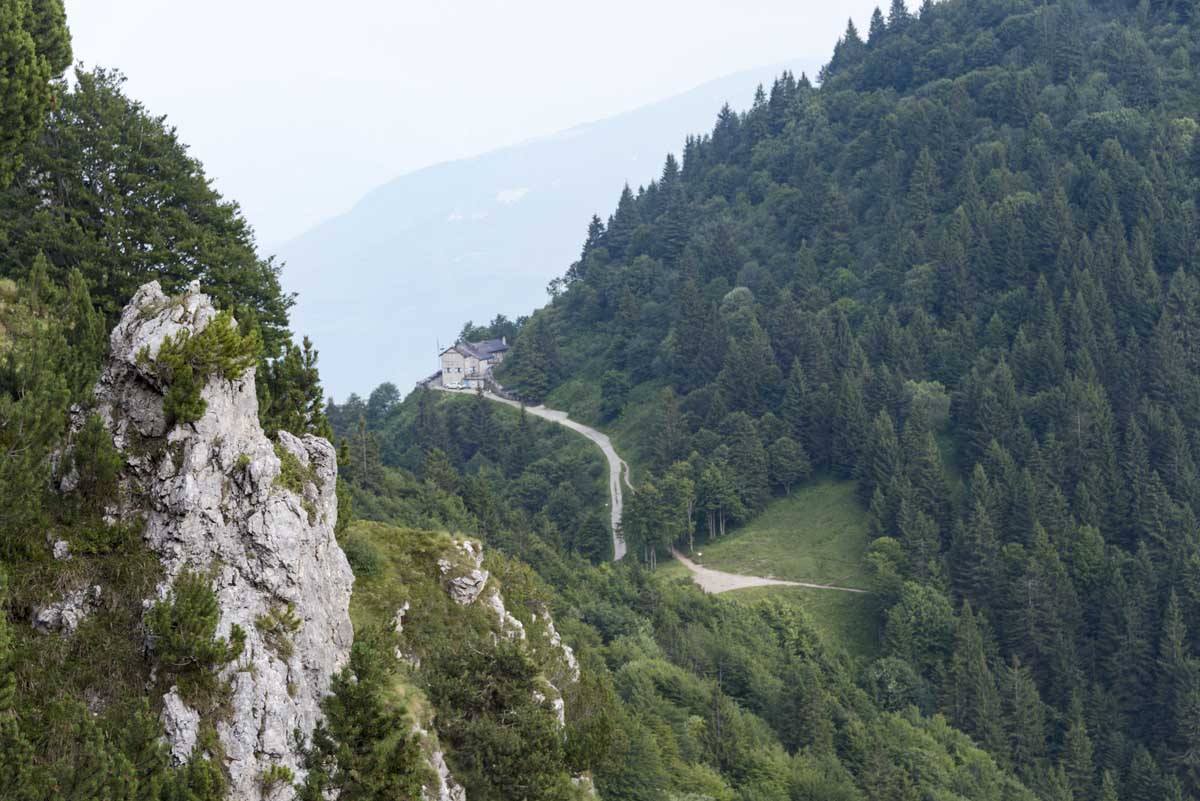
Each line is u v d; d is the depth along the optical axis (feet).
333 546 137.49
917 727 388.57
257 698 110.42
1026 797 364.58
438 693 148.15
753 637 423.64
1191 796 394.93
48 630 106.73
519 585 220.02
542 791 143.64
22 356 117.39
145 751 99.60
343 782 114.62
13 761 90.89
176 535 113.39
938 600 463.83
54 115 189.06
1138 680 433.07
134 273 188.24
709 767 282.36
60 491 113.60
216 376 119.96
